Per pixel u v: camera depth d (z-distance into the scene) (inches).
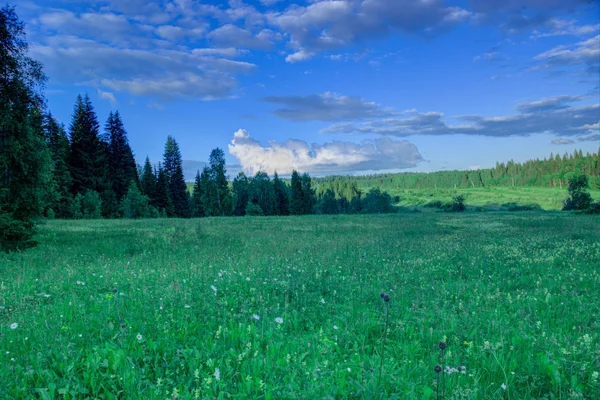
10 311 255.1
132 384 144.1
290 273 377.4
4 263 492.1
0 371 151.5
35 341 188.1
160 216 2679.6
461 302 270.7
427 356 183.8
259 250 633.6
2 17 748.0
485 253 548.4
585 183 2539.4
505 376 151.6
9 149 729.0
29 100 792.9
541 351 177.5
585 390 147.8
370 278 375.9
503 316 239.8
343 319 234.8
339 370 158.9
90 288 320.2
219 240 809.5
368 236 880.3
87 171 2285.9
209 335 199.0
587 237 733.3
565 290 305.4
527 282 354.0
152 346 180.1
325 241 771.4
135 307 246.2
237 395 138.1
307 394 136.8
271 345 188.1
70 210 1905.8
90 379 148.6
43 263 507.8
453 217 1798.7
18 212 737.0
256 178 3587.6
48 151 849.5
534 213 2144.4
